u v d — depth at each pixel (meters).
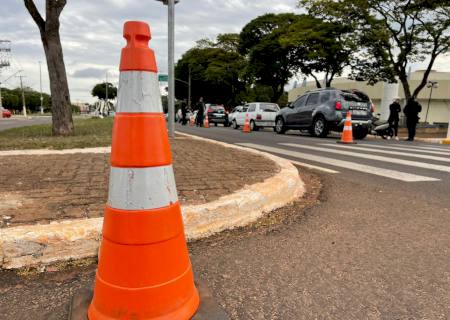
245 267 2.33
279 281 2.15
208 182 3.86
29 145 7.02
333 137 13.94
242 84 49.31
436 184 4.77
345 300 1.95
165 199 1.62
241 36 36.59
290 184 3.91
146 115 1.60
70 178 4.00
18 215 2.72
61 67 9.76
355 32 21.06
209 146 7.44
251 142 10.78
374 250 2.61
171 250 1.62
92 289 1.95
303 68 28.59
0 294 1.98
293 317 1.80
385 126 15.16
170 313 1.59
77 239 2.36
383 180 5.02
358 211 3.54
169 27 9.21
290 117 15.17
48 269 2.25
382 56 20.78
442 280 2.18
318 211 3.53
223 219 2.95
